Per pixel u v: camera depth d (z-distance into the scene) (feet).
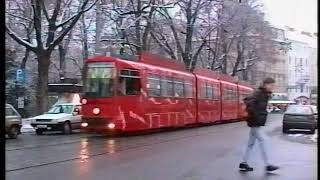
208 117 120.98
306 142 68.90
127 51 133.59
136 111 81.46
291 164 43.32
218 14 153.07
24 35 133.69
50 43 104.53
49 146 62.23
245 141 69.56
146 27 127.85
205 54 189.06
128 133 85.05
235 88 151.53
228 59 197.47
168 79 94.63
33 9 102.99
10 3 115.96
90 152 54.19
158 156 50.11
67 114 91.15
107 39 125.70
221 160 46.39
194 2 146.92
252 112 38.91
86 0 102.12
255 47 195.31
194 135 83.97
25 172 38.68
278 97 357.41
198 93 113.19
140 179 35.09
